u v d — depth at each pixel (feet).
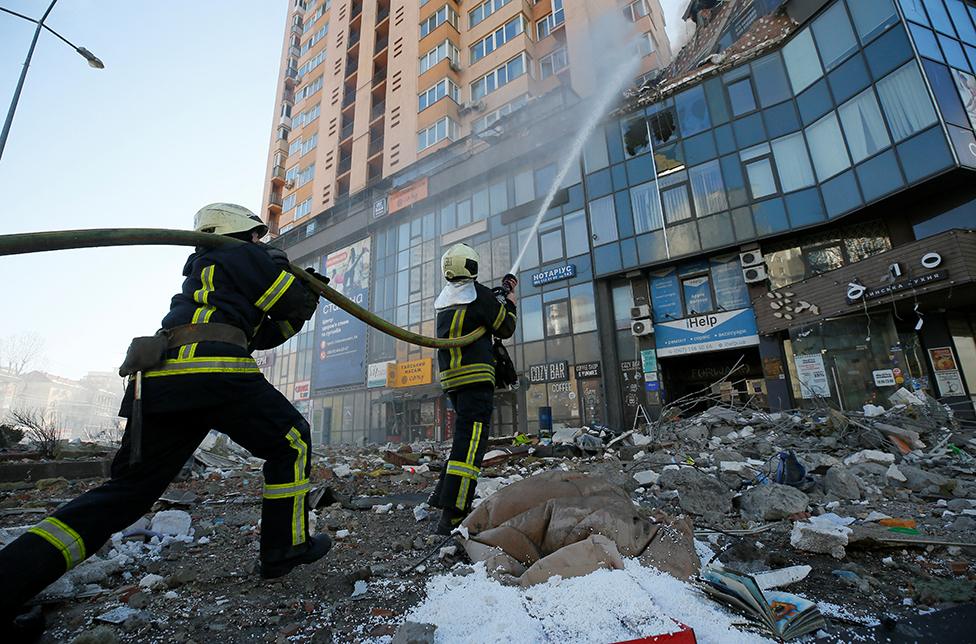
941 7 34.99
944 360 32.14
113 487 4.75
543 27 73.10
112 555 7.60
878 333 32.37
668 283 44.14
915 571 6.23
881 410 22.56
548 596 5.31
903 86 32.58
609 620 4.75
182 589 6.24
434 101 75.15
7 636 4.60
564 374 47.52
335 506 11.84
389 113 82.69
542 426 30.99
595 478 7.63
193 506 12.49
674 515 9.80
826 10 37.58
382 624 5.03
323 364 75.72
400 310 66.59
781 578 6.01
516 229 55.47
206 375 5.03
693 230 42.37
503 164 57.41
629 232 45.80
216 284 5.51
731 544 7.58
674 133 45.19
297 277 6.35
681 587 5.54
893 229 34.86
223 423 5.45
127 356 4.95
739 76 42.55
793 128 39.09
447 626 4.85
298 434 6.03
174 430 5.07
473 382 9.16
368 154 86.22
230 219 6.32
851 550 7.08
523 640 4.43
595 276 47.11
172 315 5.40
